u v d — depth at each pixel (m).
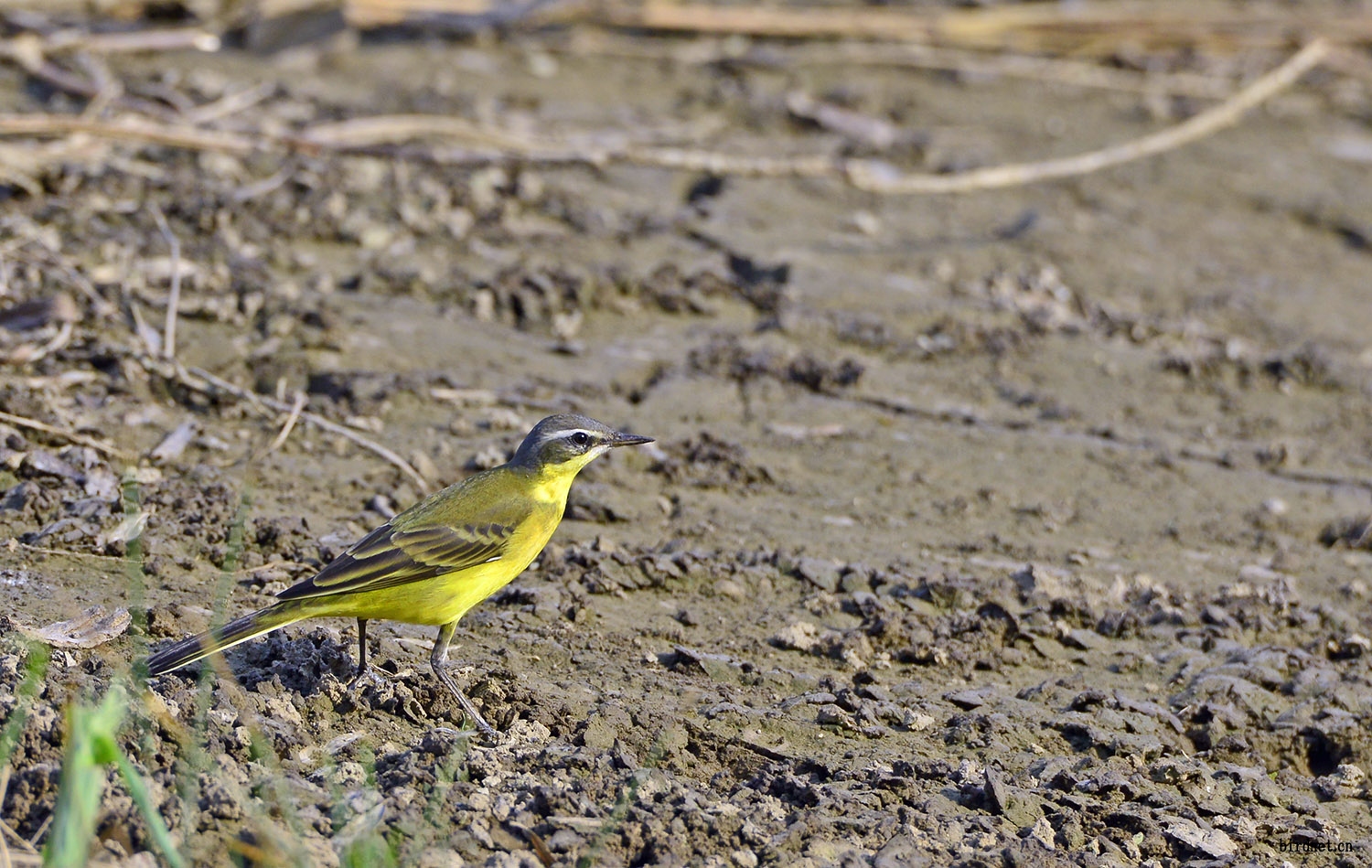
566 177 18.95
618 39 24.30
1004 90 24.91
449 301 15.30
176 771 7.32
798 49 25.05
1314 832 8.62
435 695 8.78
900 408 14.80
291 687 8.66
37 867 6.58
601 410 13.77
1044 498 13.30
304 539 10.65
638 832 7.42
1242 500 13.72
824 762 8.73
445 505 9.02
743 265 17.42
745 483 12.95
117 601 9.40
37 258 13.77
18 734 7.30
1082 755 9.27
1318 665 10.71
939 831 7.97
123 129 15.74
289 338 13.87
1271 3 29.61
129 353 12.74
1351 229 21.09
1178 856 8.23
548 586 10.72
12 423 11.30
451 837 7.21
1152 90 25.70
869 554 11.89
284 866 6.68
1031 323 16.97
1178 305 18.08
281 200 16.36
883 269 17.86
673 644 10.21
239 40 21.36
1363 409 15.98
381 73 21.14
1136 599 11.56
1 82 17.95
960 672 10.34
